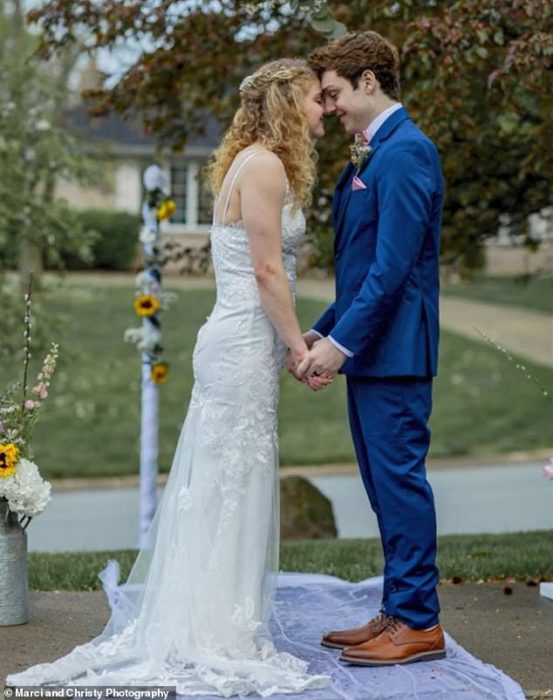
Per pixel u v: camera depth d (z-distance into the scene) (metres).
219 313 4.38
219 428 4.31
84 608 5.35
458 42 6.17
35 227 12.57
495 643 4.76
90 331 22.17
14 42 17.03
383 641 4.34
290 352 4.46
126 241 29.94
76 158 12.88
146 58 7.76
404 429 4.30
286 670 4.18
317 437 17.38
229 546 4.27
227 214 4.31
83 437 16.92
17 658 4.52
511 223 9.17
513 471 15.12
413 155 4.21
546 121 6.76
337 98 4.35
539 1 5.85
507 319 25.44
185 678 4.12
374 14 6.75
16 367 18.00
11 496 4.87
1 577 4.98
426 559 4.33
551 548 7.07
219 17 7.54
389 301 4.16
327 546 7.46
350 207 4.40
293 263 4.38
